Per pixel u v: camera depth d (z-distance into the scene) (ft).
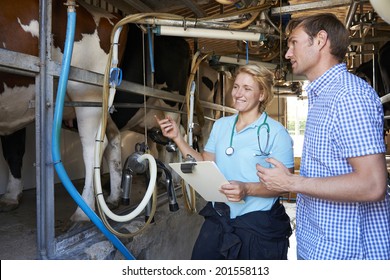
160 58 10.05
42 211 5.06
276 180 3.34
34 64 4.86
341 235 3.34
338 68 3.48
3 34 5.33
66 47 4.98
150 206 6.40
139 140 17.71
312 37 3.52
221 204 4.73
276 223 4.46
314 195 3.18
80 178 14.12
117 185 8.43
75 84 6.56
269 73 4.72
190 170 4.25
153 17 6.51
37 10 5.73
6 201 8.69
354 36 11.98
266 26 7.30
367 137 3.00
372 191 2.94
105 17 7.29
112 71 5.90
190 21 6.68
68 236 5.65
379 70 13.61
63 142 13.26
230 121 5.03
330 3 7.35
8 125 6.47
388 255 3.39
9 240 6.26
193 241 10.02
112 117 9.62
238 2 7.25
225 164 4.74
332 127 3.25
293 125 36.47
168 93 8.84
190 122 8.88
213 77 16.37
